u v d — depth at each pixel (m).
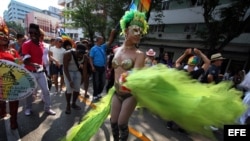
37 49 3.73
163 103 1.16
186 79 1.22
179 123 1.13
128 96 2.16
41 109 4.47
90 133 2.00
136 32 2.11
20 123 3.70
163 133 3.86
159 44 23.27
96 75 5.46
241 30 12.71
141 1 2.36
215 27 13.16
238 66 16.34
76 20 23.19
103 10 21.78
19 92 3.06
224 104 1.02
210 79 4.01
